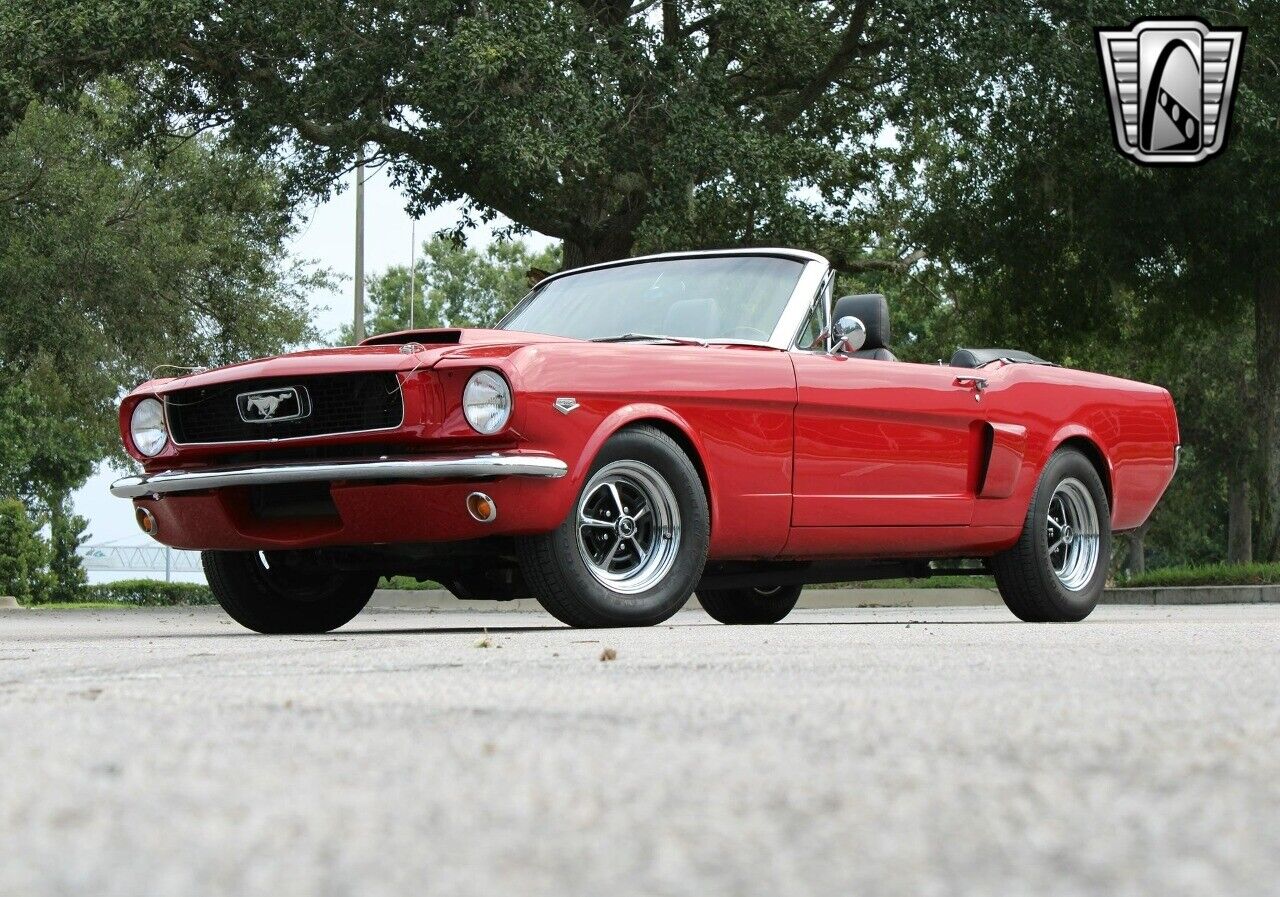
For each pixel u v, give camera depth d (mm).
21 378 22203
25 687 2684
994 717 2062
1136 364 27000
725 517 5352
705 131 16531
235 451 5184
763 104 20672
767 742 1809
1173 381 31734
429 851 1139
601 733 1902
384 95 17406
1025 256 21734
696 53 17203
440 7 16625
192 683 2713
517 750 1740
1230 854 1136
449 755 1694
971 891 1001
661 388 5137
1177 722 2012
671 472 5148
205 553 5832
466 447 4855
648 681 2664
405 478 4816
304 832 1223
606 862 1094
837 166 17250
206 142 23234
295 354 5219
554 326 6102
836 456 5660
